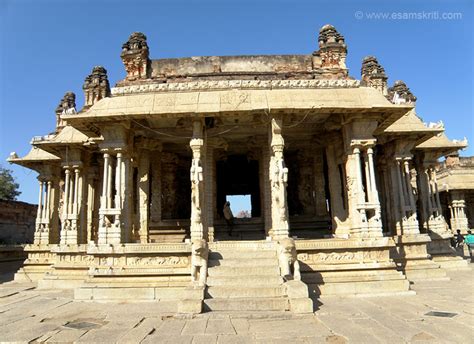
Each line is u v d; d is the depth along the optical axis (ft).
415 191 76.74
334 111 43.34
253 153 65.92
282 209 42.57
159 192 66.80
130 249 42.42
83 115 43.04
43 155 68.39
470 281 50.31
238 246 43.11
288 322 29.09
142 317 31.96
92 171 64.64
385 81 73.67
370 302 36.47
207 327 27.91
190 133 53.78
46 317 33.42
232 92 45.24
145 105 44.52
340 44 58.49
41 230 67.92
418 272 51.88
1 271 82.38
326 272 41.83
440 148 65.36
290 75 55.31
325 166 71.82
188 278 41.16
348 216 51.52
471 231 104.32
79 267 52.42
